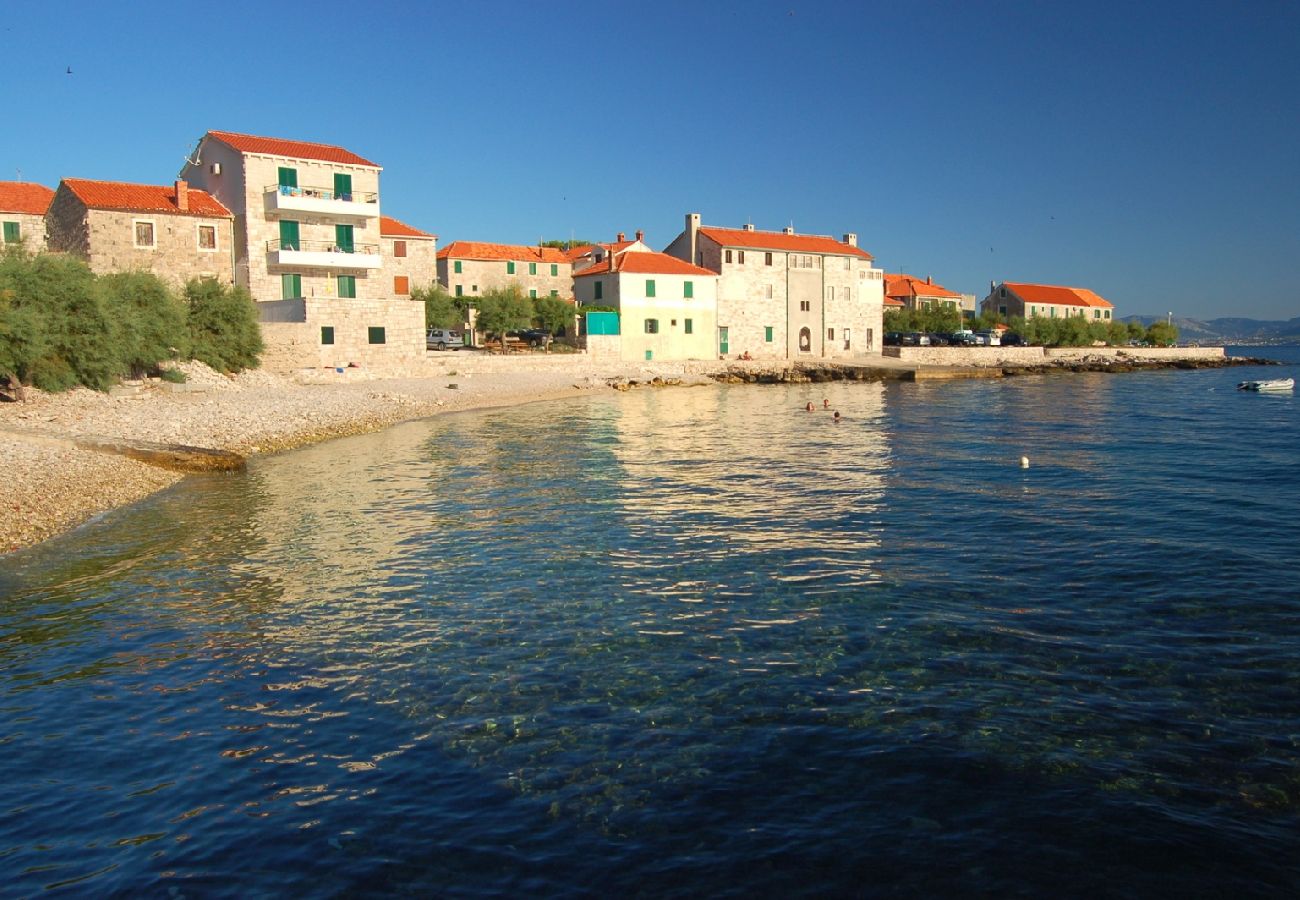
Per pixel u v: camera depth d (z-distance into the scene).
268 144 62.78
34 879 7.23
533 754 9.32
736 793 8.52
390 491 25.00
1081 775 8.79
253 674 11.57
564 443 36.22
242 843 7.74
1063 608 13.98
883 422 45.12
